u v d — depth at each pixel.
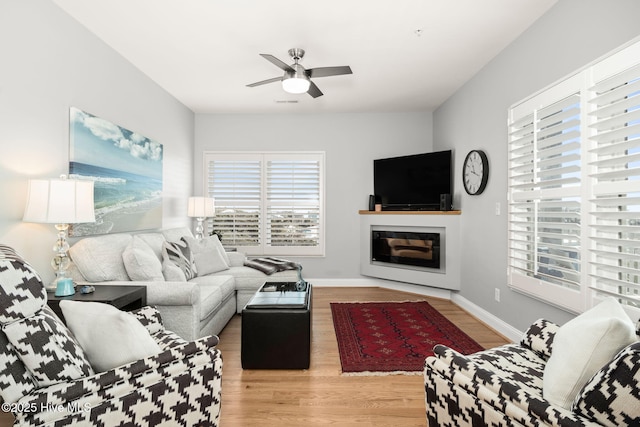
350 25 2.76
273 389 2.19
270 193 5.27
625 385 0.90
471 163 3.78
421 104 4.88
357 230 5.28
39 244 2.38
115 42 3.04
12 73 2.12
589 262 2.10
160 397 1.33
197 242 3.87
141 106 3.68
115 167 3.13
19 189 2.19
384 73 3.74
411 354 2.71
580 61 2.22
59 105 2.50
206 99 4.60
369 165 5.25
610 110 1.94
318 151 5.26
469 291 3.93
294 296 2.77
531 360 1.58
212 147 5.25
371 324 3.44
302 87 3.04
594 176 2.03
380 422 1.86
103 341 1.33
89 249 2.59
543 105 2.56
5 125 2.09
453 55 3.30
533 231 2.69
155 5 2.48
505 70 3.14
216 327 3.09
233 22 2.72
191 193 5.12
